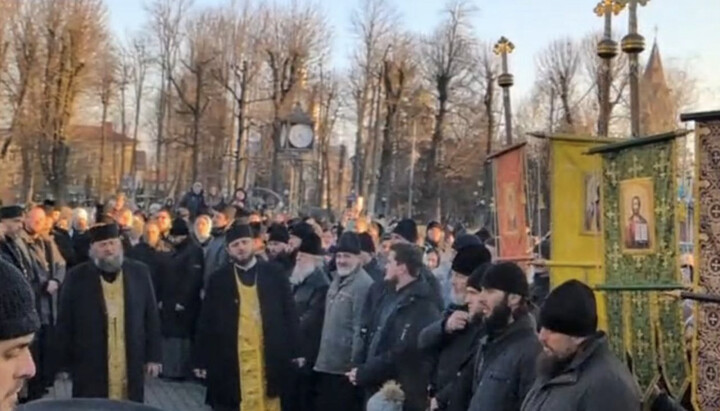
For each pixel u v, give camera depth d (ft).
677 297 12.57
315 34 134.21
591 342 11.80
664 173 13.09
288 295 24.35
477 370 15.08
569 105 135.03
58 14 127.03
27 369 5.86
